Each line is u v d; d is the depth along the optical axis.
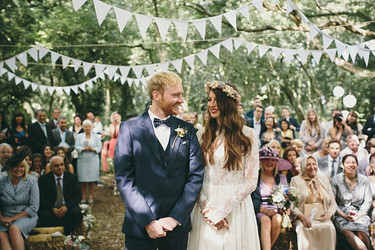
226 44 5.65
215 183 3.09
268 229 4.39
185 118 7.84
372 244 4.83
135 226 2.73
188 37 13.16
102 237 6.18
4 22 9.79
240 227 3.07
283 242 4.72
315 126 8.12
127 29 12.38
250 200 3.25
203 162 3.02
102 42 11.82
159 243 2.79
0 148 5.51
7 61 6.61
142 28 4.10
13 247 4.50
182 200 2.77
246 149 3.08
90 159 8.25
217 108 3.14
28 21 10.38
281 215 4.57
